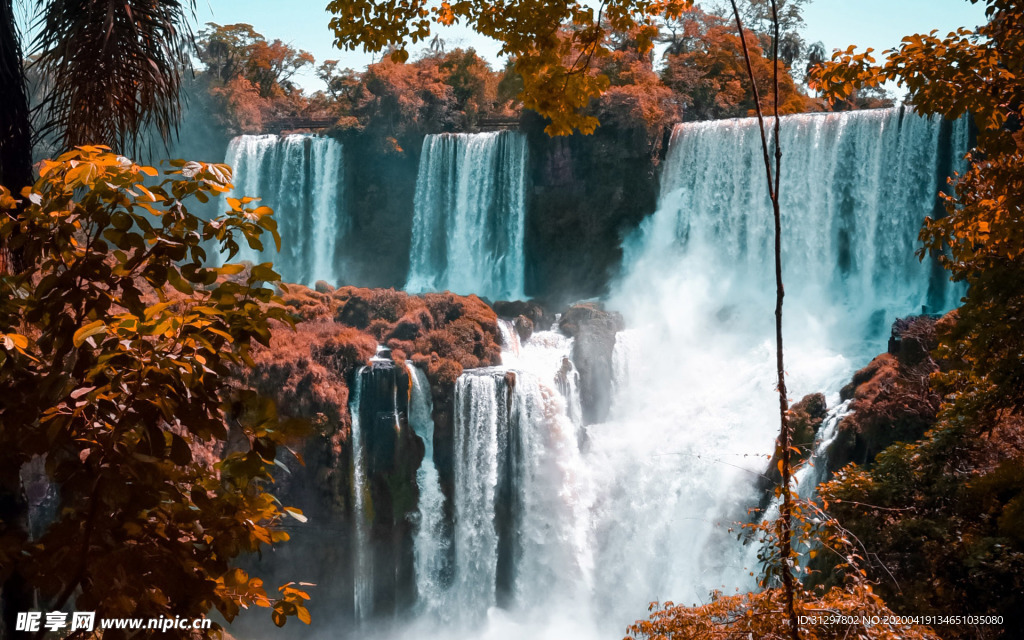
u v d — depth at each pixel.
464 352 49.00
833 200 51.94
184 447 6.21
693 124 57.75
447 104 67.06
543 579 46.44
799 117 53.25
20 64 9.21
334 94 87.88
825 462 37.84
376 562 45.56
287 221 66.62
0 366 6.43
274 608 6.96
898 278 49.97
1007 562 17.41
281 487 43.38
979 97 13.09
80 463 6.14
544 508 46.75
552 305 58.44
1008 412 21.09
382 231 65.69
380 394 45.78
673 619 10.20
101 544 6.13
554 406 47.50
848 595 9.55
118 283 6.62
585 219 60.22
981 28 13.48
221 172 6.80
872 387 39.12
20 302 6.76
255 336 6.61
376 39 10.60
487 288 62.78
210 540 6.76
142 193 6.58
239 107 70.75
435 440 46.47
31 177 9.27
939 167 47.84
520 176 61.41
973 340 17.03
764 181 54.44
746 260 55.25
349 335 47.94
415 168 65.44
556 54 10.60
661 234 58.47
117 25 9.01
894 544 19.41
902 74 13.73
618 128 58.72
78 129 9.16
